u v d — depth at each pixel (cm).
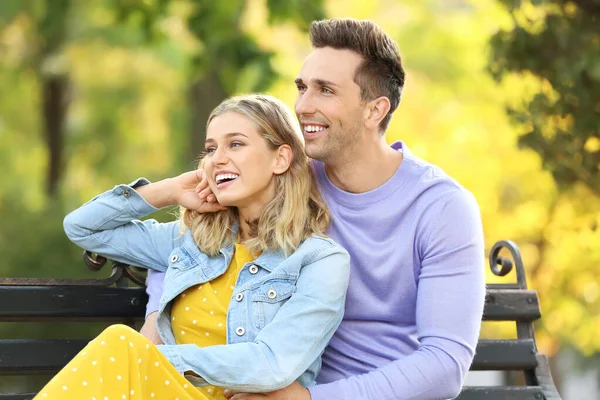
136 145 2850
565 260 1498
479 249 542
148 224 583
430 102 2136
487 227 1605
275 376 496
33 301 574
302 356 508
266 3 1516
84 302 584
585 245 1468
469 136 1706
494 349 625
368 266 545
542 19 1025
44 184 2623
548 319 1541
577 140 1033
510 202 1628
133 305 594
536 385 626
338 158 550
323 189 564
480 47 1931
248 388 496
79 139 2797
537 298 632
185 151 2134
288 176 552
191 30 1500
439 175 551
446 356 520
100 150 2817
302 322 512
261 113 547
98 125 2808
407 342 550
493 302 627
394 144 582
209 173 548
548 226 1524
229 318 530
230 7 1488
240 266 545
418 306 534
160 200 570
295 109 549
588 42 1002
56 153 2509
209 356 491
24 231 1492
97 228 572
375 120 551
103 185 2803
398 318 551
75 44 2380
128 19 1609
